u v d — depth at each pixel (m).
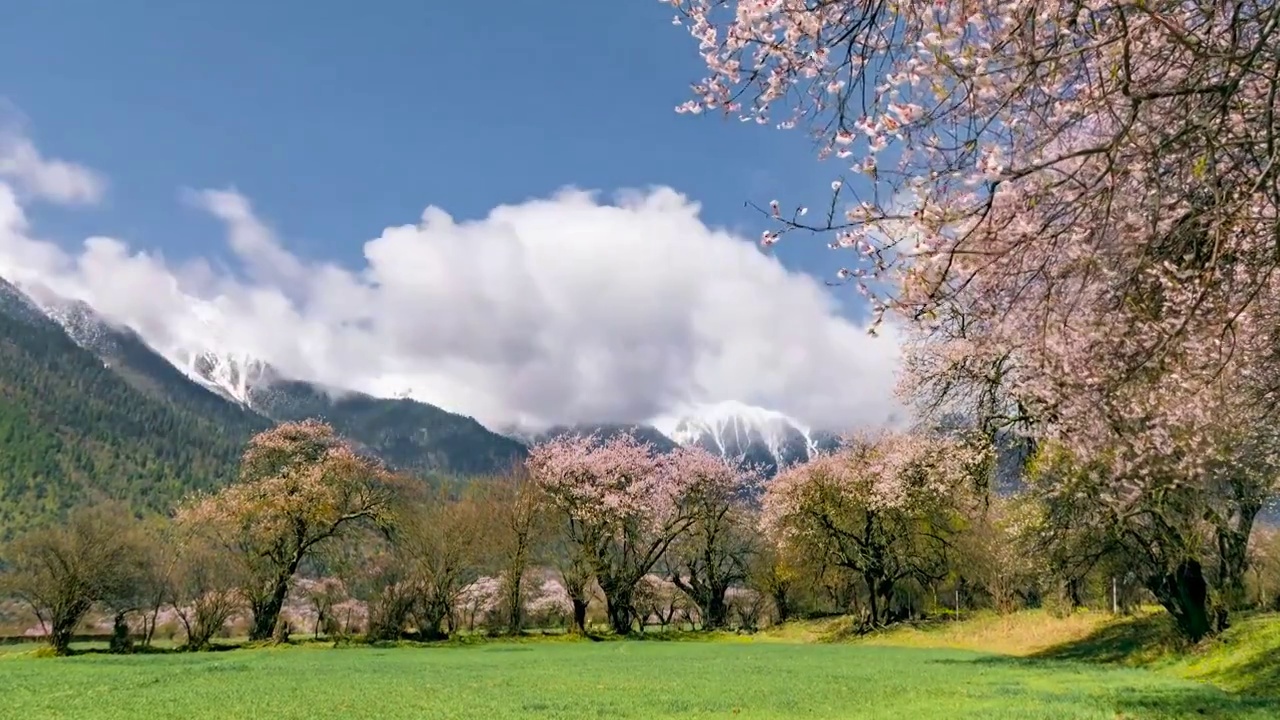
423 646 55.12
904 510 52.19
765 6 6.82
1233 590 30.36
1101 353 9.78
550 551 65.56
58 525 52.88
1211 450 14.91
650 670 34.66
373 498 57.56
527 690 26.48
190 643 51.84
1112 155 5.89
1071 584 41.03
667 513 67.88
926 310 7.47
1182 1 5.80
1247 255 7.99
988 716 16.70
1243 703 17.41
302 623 64.50
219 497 54.09
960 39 6.23
